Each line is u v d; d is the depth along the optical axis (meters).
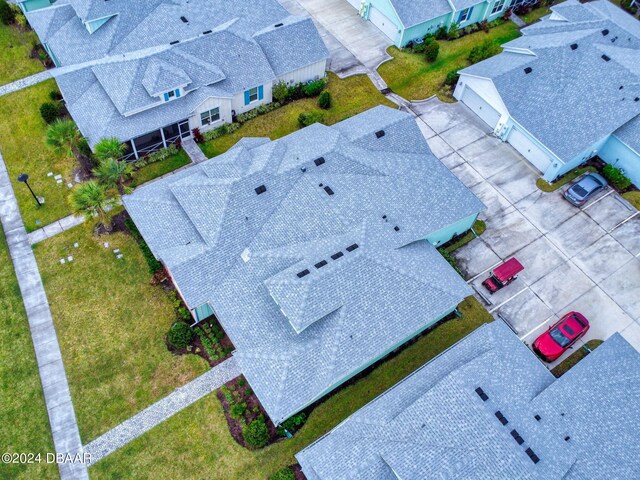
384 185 31.22
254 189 29.77
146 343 28.48
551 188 36.78
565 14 43.78
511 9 49.88
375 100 41.41
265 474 24.84
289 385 24.17
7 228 32.72
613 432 23.53
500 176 37.22
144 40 38.00
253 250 28.50
